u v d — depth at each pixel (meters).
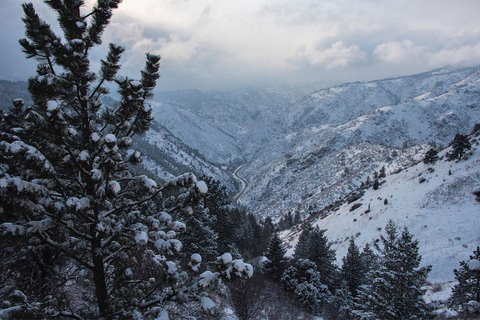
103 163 4.80
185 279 5.35
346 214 67.62
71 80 5.36
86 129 5.92
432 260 32.72
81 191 5.74
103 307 5.71
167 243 5.11
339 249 50.09
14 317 4.70
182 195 5.65
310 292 20.94
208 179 29.41
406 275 13.71
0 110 7.21
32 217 5.08
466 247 33.19
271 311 17.28
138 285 6.00
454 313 17.91
